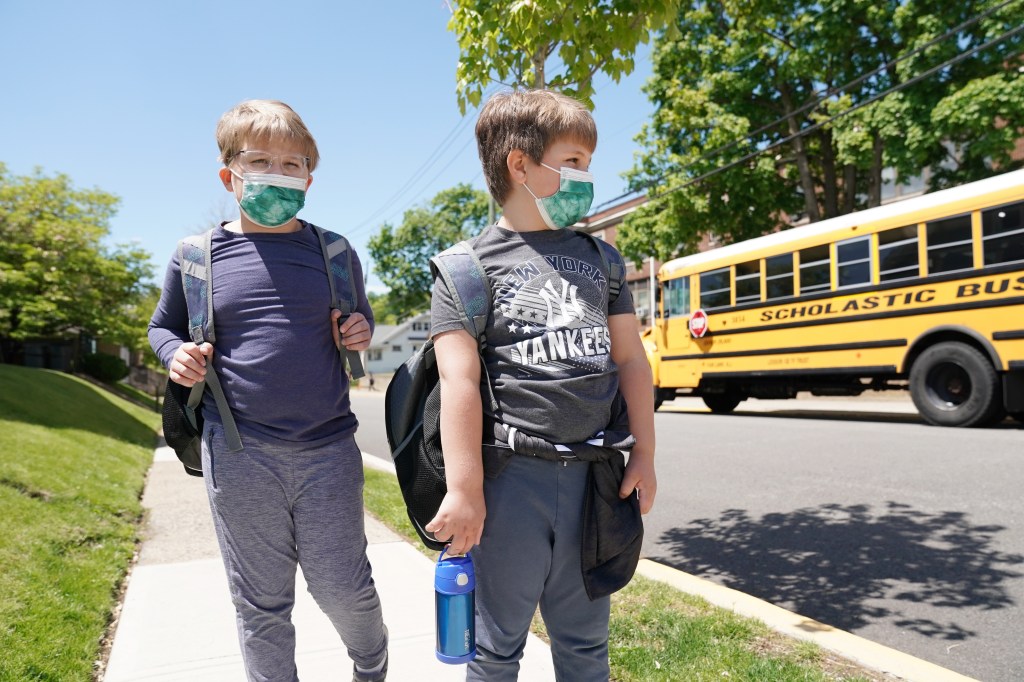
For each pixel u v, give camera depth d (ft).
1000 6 27.94
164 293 6.75
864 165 50.24
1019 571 12.58
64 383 43.65
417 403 5.85
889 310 31.99
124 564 13.03
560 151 5.43
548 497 5.28
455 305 5.32
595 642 5.66
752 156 46.21
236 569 6.36
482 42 12.48
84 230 63.00
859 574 12.93
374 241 182.50
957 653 9.80
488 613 5.46
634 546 5.56
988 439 25.63
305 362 6.35
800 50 51.88
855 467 22.59
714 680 8.30
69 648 9.08
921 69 45.70
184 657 9.20
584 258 5.62
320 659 9.27
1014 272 27.40
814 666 8.75
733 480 22.02
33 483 15.78
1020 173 27.45
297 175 6.43
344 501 6.51
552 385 5.19
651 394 5.84
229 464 6.22
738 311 40.04
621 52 11.87
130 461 25.02
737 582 12.92
